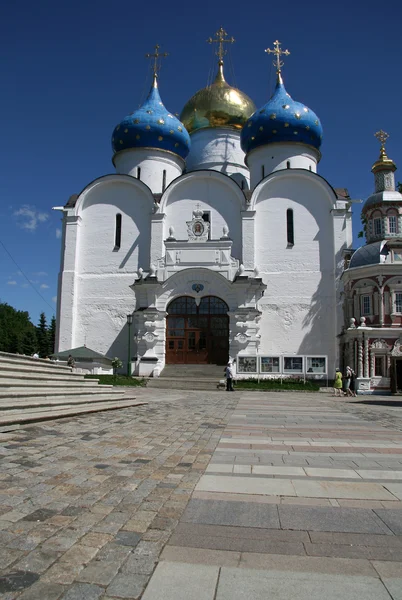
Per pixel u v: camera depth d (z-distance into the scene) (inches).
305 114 1547.7
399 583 157.4
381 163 1366.9
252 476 286.0
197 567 165.9
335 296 1398.9
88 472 280.2
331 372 1374.3
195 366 1288.1
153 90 1681.8
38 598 142.9
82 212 1517.0
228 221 1482.5
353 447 383.6
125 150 1603.1
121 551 175.9
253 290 1301.7
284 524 207.8
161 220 1466.5
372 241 1327.5
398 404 830.5
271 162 1558.8
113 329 1453.0
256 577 159.8
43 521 201.6
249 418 567.8
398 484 273.3
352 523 210.4
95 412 552.7
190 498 240.4
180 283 1326.3
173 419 532.7
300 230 1450.5
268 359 1190.3
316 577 160.6
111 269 1481.3
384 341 1151.6
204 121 1786.4
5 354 622.2
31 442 352.8
